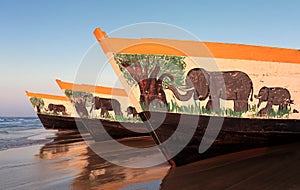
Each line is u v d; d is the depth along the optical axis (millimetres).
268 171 4652
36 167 7012
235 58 5789
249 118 5922
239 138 5961
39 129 27625
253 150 6168
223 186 4211
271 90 5988
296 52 6059
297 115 6156
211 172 4945
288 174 4414
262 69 5926
